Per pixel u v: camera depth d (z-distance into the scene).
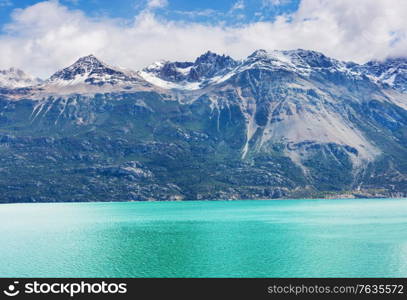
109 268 158.25
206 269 155.25
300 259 166.88
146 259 171.12
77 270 156.12
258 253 179.00
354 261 162.12
